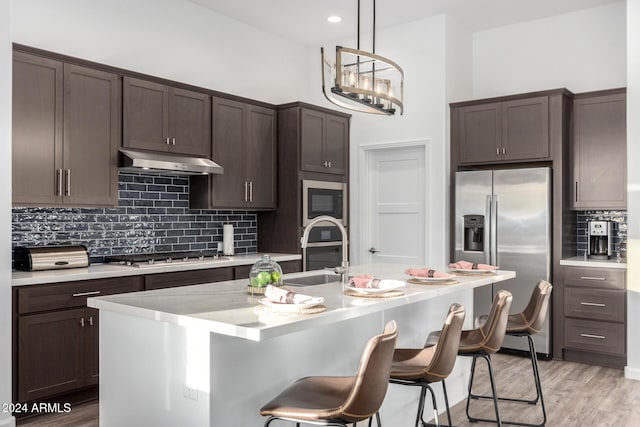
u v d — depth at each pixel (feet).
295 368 8.18
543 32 18.19
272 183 17.92
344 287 9.50
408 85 18.54
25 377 11.10
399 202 19.15
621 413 11.71
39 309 11.27
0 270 10.32
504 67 18.93
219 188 16.14
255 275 8.84
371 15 17.78
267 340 7.66
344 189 19.60
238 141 16.67
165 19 16.02
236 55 18.16
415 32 18.35
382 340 5.95
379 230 19.61
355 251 19.88
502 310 9.26
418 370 7.69
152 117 14.25
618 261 15.61
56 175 12.26
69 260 12.75
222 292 8.98
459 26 18.56
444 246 17.81
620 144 15.85
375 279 9.11
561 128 16.06
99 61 14.44
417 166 18.75
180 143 14.93
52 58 12.18
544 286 11.02
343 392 6.82
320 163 18.44
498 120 17.10
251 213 18.65
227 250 17.15
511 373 14.71
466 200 17.29
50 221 13.32
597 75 17.24
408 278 10.96
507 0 16.62
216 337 6.85
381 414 9.95
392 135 18.97
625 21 16.76
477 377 14.33
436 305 11.78
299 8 17.13
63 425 10.97
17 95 11.57
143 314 7.38
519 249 16.44
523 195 16.37
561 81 17.85
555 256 16.16
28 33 13.04
